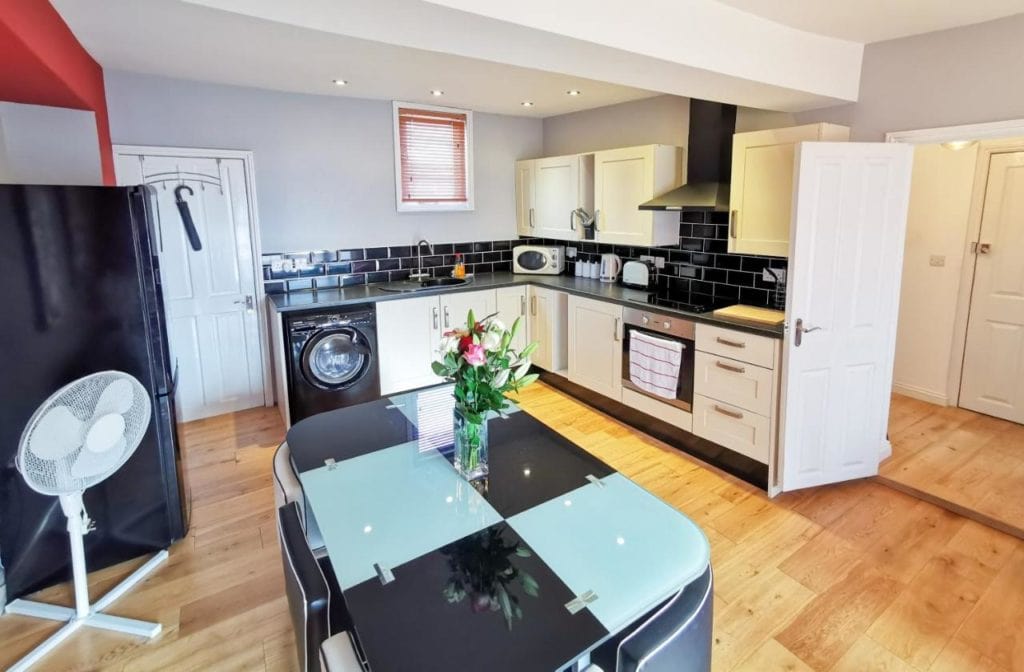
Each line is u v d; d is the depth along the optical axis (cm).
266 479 321
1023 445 349
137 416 209
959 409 409
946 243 399
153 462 245
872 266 283
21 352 210
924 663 189
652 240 384
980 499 286
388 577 129
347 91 399
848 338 287
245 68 326
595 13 200
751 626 206
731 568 239
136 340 233
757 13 246
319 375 381
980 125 263
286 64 317
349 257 445
